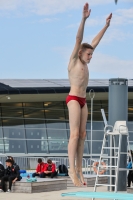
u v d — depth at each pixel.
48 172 32.22
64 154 57.06
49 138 57.75
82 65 10.78
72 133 10.71
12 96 53.34
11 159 28.14
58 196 24.94
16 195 25.61
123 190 26.06
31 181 27.11
